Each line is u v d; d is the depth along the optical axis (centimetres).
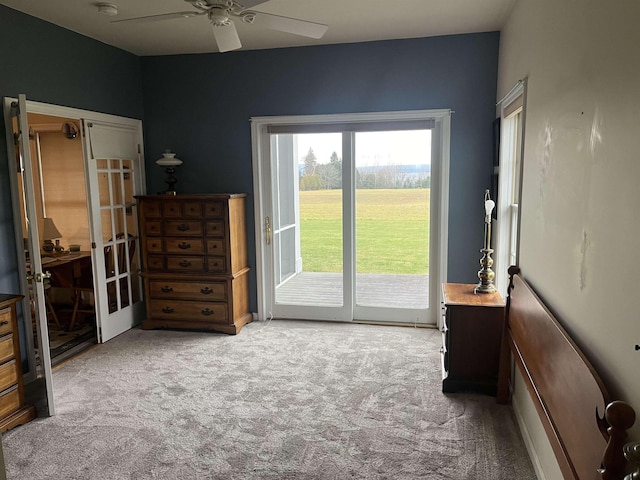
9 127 316
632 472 107
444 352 324
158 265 432
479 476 222
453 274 421
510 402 291
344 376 333
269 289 468
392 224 437
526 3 273
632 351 122
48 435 261
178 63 448
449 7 325
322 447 246
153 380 330
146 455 241
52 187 516
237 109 443
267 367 350
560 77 197
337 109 423
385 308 450
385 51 407
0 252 311
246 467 231
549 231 211
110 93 415
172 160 432
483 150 400
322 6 322
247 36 390
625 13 130
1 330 262
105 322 412
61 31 360
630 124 126
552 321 183
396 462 233
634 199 122
